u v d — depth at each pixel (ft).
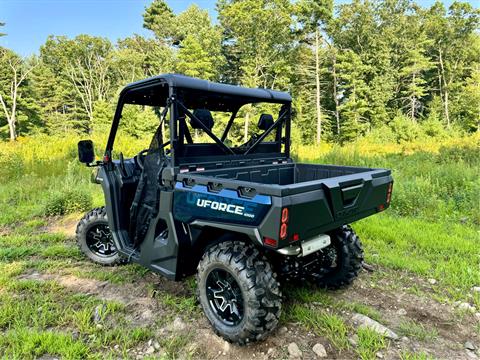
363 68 103.65
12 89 117.29
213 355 7.46
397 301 9.79
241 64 110.63
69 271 11.67
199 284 8.18
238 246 7.65
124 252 10.28
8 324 8.45
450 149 36.42
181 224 8.52
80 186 24.80
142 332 8.02
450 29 121.08
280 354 7.43
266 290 7.17
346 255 9.89
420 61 112.68
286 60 100.83
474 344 7.93
